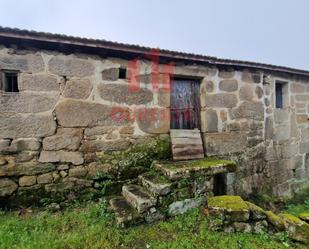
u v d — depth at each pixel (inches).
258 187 197.5
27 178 124.3
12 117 121.3
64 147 131.2
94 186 137.9
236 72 187.8
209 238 101.2
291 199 208.4
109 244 94.2
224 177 164.4
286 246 100.5
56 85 129.5
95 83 138.6
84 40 126.8
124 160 145.7
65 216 116.6
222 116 180.9
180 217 118.3
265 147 203.9
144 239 100.4
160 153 156.6
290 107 222.5
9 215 115.6
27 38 116.8
